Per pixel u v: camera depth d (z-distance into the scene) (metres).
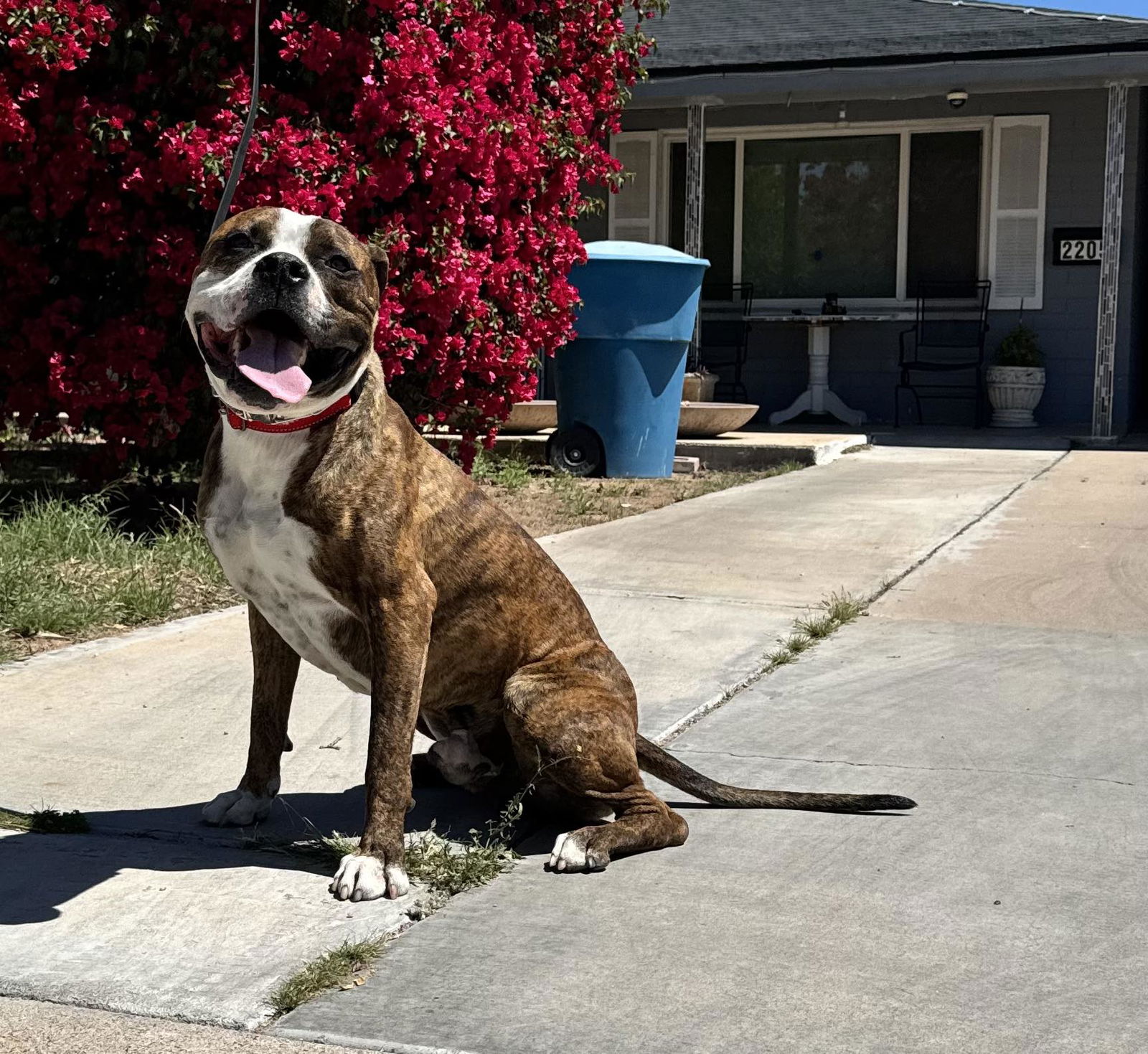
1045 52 9.43
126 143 4.71
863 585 4.57
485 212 5.54
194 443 5.45
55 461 6.98
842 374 11.66
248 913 2.02
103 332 4.88
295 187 4.72
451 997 1.76
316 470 2.14
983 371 11.25
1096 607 4.27
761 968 1.86
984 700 3.28
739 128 11.71
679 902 2.10
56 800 2.53
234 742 2.90
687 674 3.48
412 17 5.11
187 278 4.79
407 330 5.16
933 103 11.22
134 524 5.31
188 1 4.86
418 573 2.21
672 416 7.56
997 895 2.14
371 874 2.09
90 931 1.95
